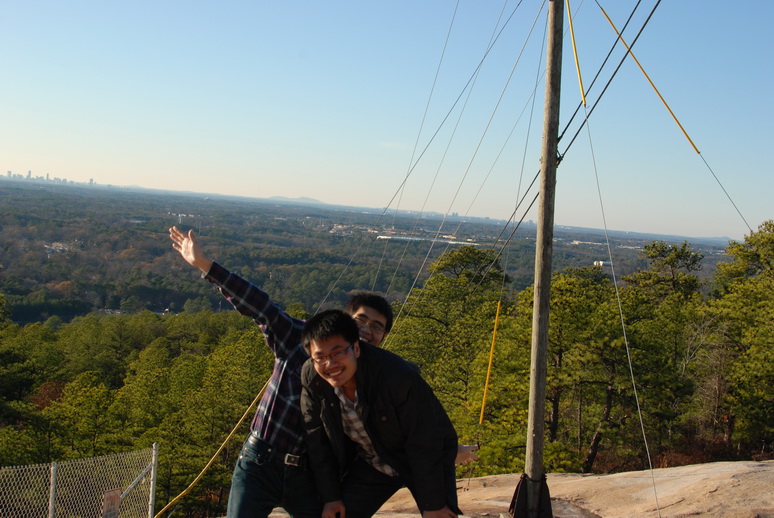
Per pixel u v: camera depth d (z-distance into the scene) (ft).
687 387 63.72
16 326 226.58
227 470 81.35
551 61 17.63
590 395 67.41
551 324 60.80
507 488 29.14
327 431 10.59
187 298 405.39
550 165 17.66
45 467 29.68
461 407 67.05
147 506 31.81
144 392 117.80
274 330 11.77
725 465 27.04
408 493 27.63
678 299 95.25
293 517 11.57
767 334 69.67
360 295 12.49
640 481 25.62
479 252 134.51
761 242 102.37
